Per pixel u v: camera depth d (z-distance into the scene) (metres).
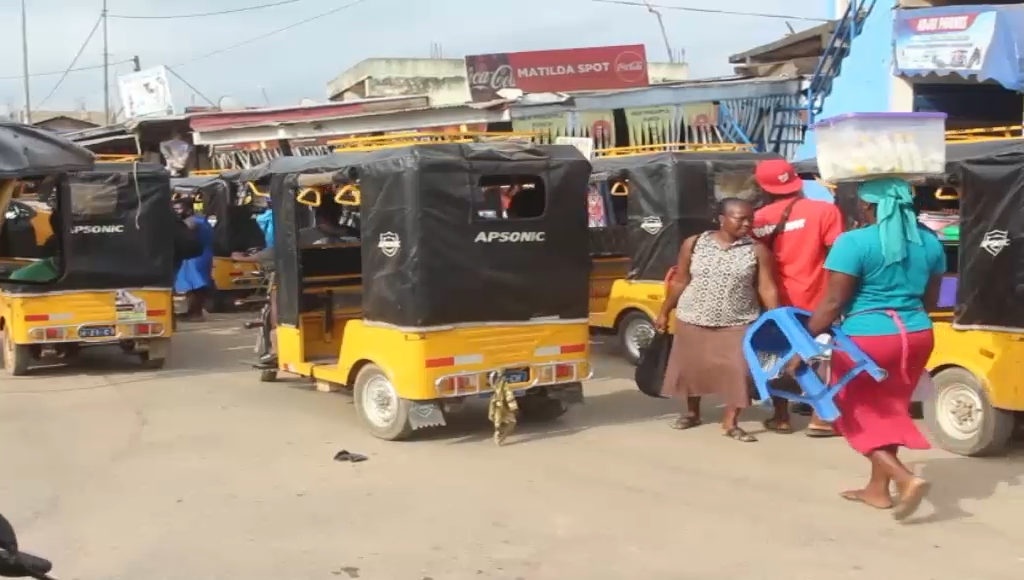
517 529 5.18
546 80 20.94
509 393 6.89
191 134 20.17
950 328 6.54
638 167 9.92
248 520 5.37
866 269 4.96
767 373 5.30
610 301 10.44
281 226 8.23
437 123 16.31
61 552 4.94
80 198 9.42
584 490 5.81
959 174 6.39
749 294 6.75
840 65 14.73
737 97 16.53
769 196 7.09
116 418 7.86
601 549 4.89
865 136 4.84
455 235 6.72
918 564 4.64
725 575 4.55
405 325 6.74
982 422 6.36
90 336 9.59
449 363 6.78
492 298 6.89
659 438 7.04
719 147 11.19
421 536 5.10
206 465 6.45
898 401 5.13
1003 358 6.21
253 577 4.61
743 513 5.37
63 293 9.47
